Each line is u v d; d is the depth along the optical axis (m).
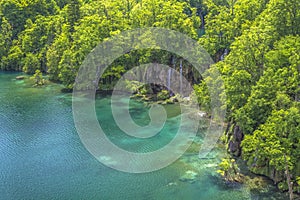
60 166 57.19
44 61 118.75
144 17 97.56
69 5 117.00
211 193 48.69
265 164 52.03
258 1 78.62
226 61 65.50
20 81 109.69
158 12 97.38
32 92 97.69
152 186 50.94
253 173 52.66
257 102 53.38
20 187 51.75
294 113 46.62
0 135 68.88
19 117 78.56
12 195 49.78
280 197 47.09
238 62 60.34
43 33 125.56
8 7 132.38
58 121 75.94
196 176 52.94
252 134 54.31
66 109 83.31
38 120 76.62
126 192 49.69
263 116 53.81
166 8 94.88
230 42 83.81
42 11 137.25
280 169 46.53
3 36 128.38
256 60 59.31
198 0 139.62
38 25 126.31
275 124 47.59
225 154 58.94
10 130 71.31
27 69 119.00
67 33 110.25
